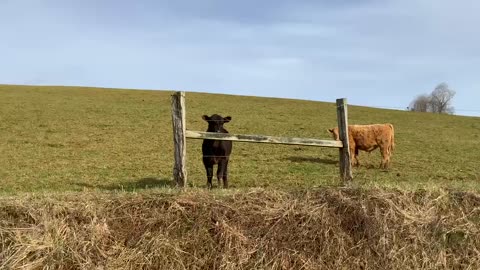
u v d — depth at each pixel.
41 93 46.22
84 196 7.61
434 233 7.69
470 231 7.80
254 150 21.58
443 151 23.89
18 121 28.25
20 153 19.16
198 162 17.94
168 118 32.28
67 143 22.14
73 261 6.64
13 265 6.41
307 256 7.24
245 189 8.22
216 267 6.96
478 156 22.62
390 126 18.14
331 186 8.45
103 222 7.09
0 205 7.06
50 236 6.80
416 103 80.94
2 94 42.59
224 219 7.34
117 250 6.88
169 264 6.88
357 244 7.45
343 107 9.71
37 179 14.14
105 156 19.22
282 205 7.70
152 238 7.00
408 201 8.09
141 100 43.62
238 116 35.50
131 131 26.52
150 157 19.30
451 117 44.50
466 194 8.36
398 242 7.54
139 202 7.45
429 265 7.42
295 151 21.66
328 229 7.47
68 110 34.06
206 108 39.50
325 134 28.53
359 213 7.70
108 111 34.50
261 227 7.37
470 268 7.48
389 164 19.23
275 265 7.07
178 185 8.73
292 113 39.09
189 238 7.14
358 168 18.02
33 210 7.05
